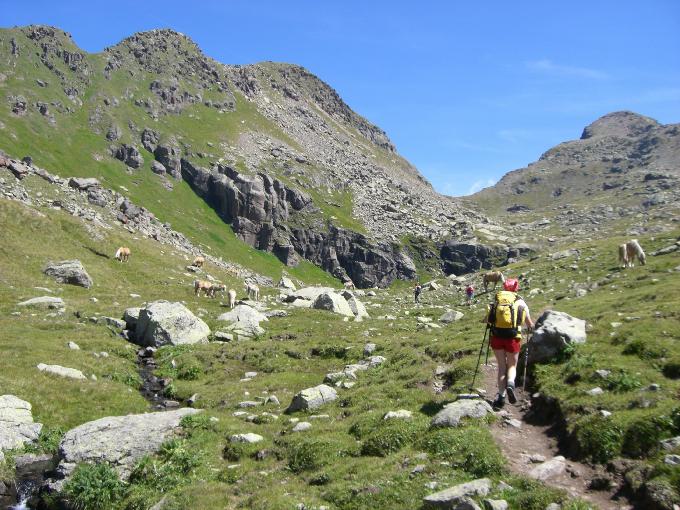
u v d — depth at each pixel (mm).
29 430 17875
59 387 21516
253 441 16359
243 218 184125
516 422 13914
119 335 33219
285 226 194625
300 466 14297
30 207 61094
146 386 25469
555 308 28078
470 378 17859
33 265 48094
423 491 11000
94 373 24859
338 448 14609
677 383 13273
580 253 58688
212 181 189875
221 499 13062
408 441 13852
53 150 156500
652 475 9906
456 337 25062
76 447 16078
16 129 152750
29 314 34219
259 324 37688
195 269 70812
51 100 178500
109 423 17094
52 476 15766
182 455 15680
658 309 20109
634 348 16000
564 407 13648
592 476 10820
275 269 174625
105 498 14406
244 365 28719
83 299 41938
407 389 18453
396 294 69312
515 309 14688
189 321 33219
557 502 9805
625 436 11367
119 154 178750
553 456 12117
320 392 19953
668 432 10930
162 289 52562
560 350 17047
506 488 10469
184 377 27000
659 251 42156
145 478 15039
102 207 86188
